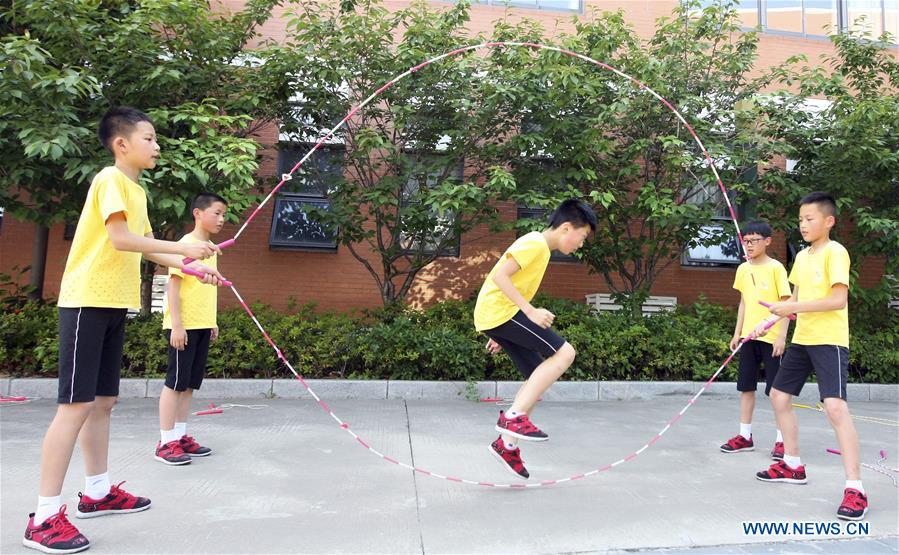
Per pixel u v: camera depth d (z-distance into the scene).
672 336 6.38
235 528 2.42
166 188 5.21
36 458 3.43
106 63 5.61
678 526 2.53
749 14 8.81
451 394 5.77
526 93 6.02
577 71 5.74
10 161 5.11
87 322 2.32
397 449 3.79
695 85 6.84
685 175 6.72
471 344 5.98
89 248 2.39
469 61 6.14
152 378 5.62
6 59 4.41
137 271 2.56
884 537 2.48
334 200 6.61
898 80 7.11
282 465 3.38
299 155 7.44
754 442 4.25
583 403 5.75
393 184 6.31
